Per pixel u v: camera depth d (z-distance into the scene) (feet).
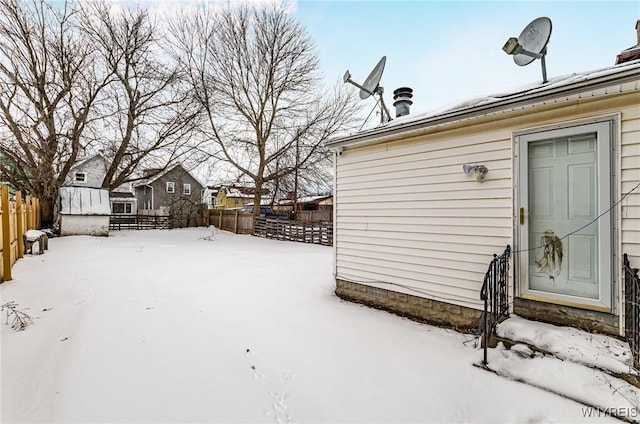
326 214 71.00
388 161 16.48
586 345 9.56
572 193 11.01
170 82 51.93
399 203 16.03
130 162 54.13
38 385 8.39
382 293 16.90
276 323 14.51
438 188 14.47
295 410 8.53
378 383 9.82
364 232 17.79
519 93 11.46
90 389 8.45
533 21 12.98
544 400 8.51
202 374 9.77
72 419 7.28
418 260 15.28
